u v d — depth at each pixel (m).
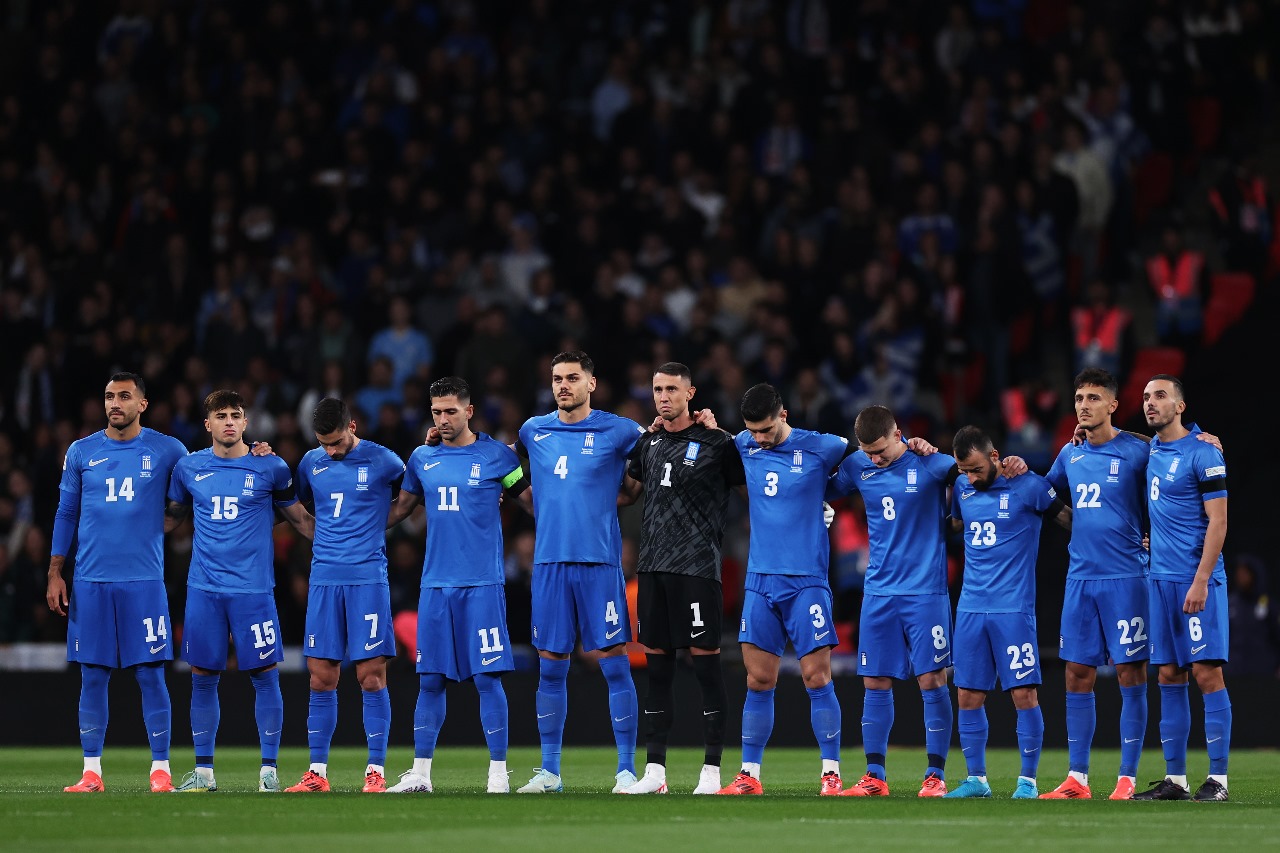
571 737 63.44
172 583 66.06
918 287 76.31
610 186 89.31
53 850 26.33
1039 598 71.62
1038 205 79.81
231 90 92.50
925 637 39.53
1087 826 30.36
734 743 63.41
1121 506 39.16
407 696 63.91
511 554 68.44
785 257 80.88
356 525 40.72
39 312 87.44
